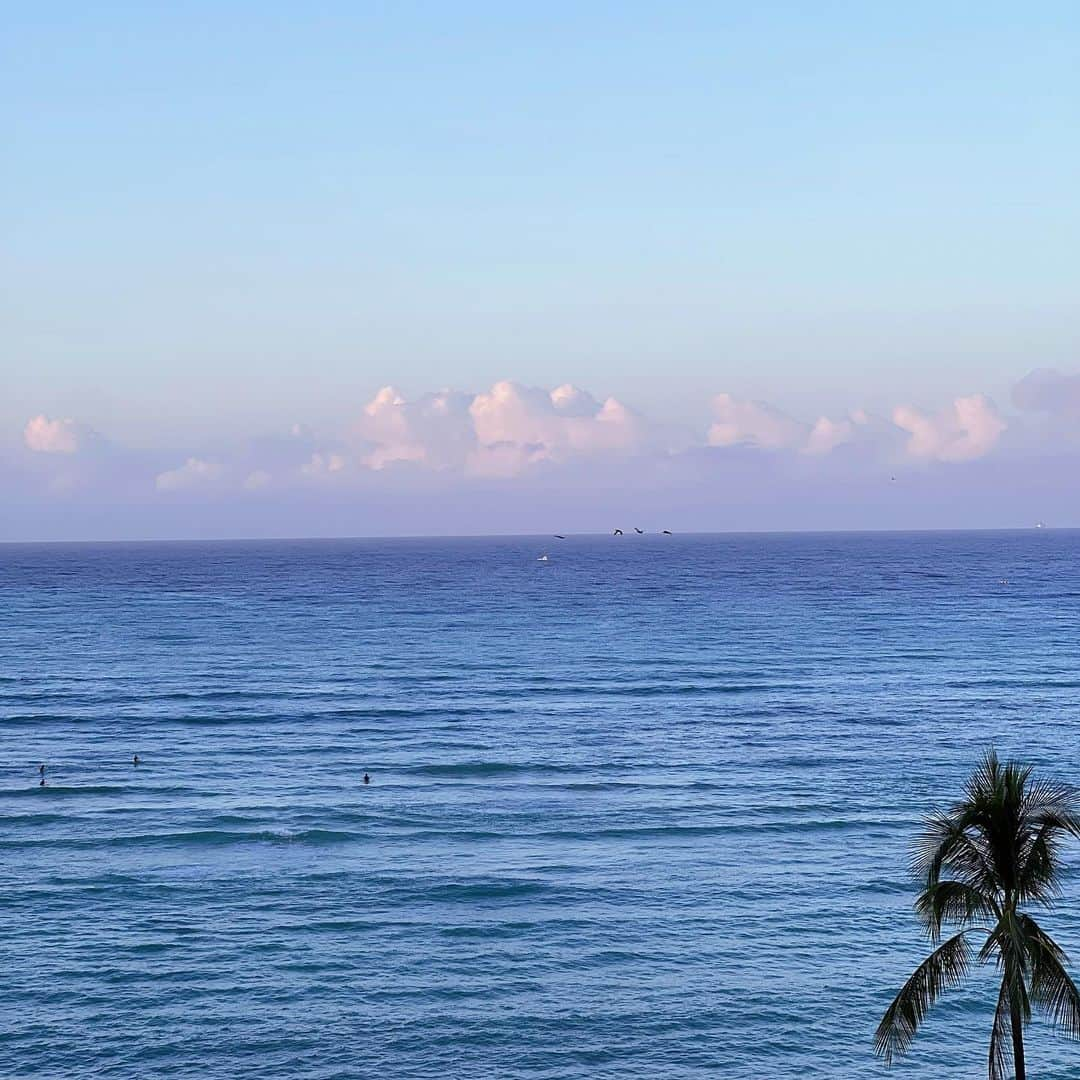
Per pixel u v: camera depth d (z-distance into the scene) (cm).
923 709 10781
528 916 5391
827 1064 4081
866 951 4988
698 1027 4331
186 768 8556
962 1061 4106
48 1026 4312
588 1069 4044
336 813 7212
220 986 4647
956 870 2881
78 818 7119
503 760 8744
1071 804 2870
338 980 4709
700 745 9250
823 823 6894
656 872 6016
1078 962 4738
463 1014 4425
